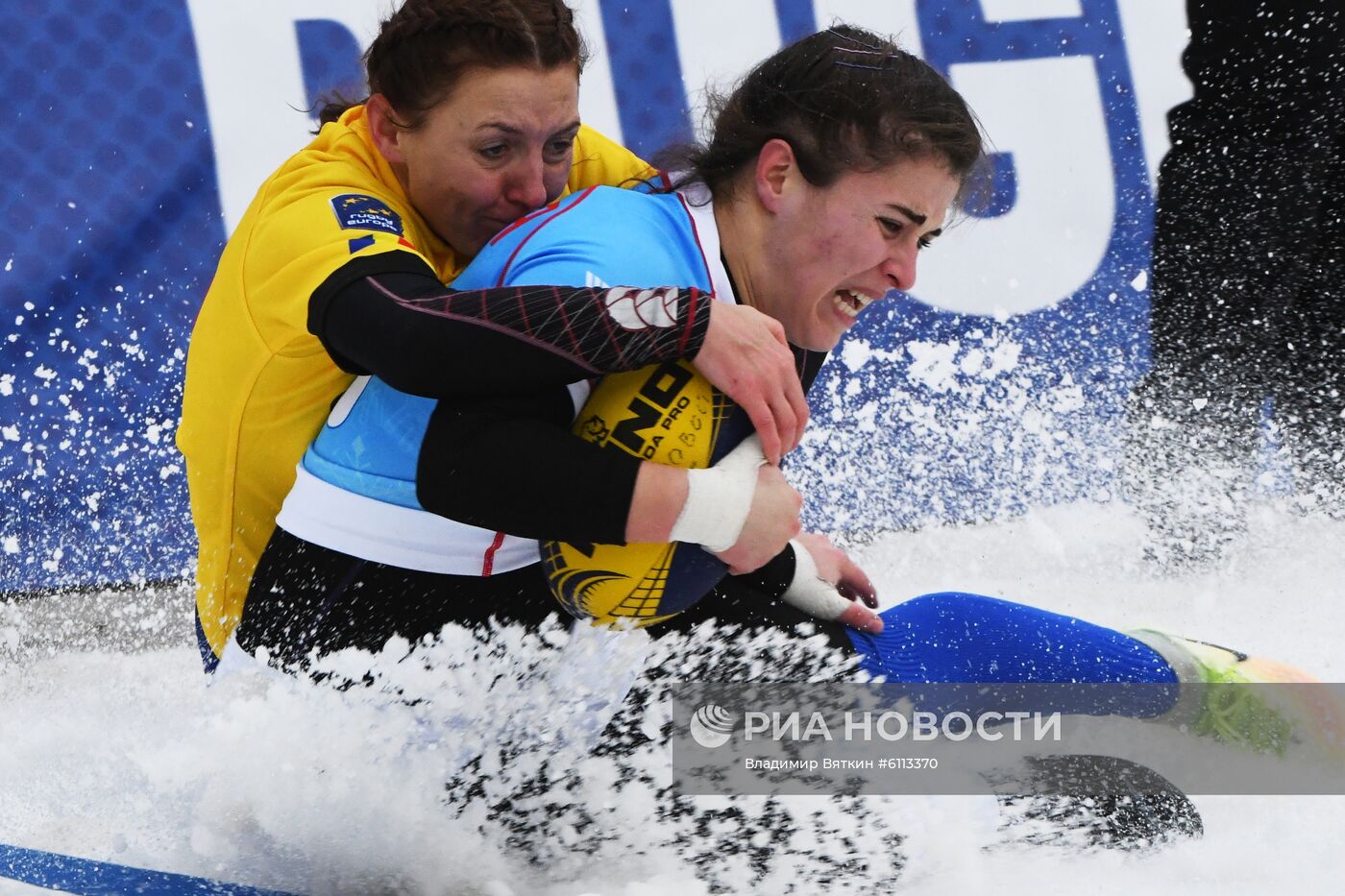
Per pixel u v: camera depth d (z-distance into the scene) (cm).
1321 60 1260
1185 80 1362
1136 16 1370
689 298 520
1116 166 1362
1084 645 707
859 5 1344
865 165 550
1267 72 1280
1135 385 1315
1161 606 1060
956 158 561
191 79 1216
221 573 655
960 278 1332
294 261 580
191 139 1216
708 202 596
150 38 1209
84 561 1144
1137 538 1227
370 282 548
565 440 516
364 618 584
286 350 595
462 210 641
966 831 633
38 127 1185
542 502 510
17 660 952
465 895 595
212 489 648
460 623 583
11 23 1183
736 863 613
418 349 509
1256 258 1305
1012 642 702
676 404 536
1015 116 1352
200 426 643
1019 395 1331
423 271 564
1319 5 1254
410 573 578
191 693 822
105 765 706
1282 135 1284
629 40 1300
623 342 507
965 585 1126
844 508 1277
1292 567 1134
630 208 578
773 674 629
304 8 1241
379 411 574
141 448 1184
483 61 603
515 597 588
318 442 612
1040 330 1342
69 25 1192
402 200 652
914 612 712
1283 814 680
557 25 620
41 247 1180
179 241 1210
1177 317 1328
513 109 608
